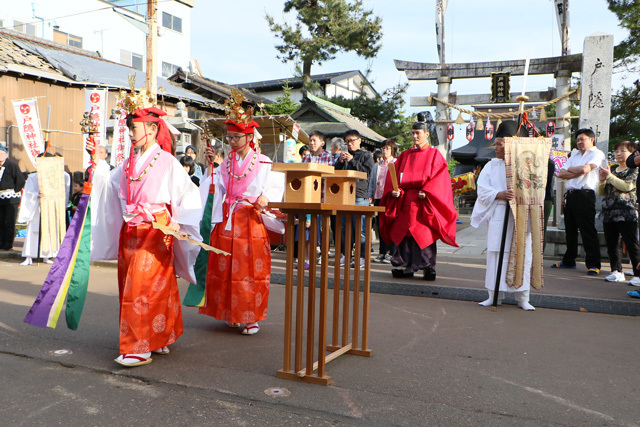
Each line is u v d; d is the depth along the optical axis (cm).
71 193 873
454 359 353
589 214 696
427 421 257
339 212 356
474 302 532
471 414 266
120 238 350
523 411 270
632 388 304
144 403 277
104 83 1753
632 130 1709
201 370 328
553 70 1446
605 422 258
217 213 411
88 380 311
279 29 2281
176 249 365
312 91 2302
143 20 2916
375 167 801
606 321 458
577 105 2053
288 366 316
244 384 304
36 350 366
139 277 330
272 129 1352
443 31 1591
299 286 311
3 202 892
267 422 255
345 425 252
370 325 441
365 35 2244
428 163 632
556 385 307
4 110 1602
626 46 1603
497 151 520
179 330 365
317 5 2309
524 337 407
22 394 288
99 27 2691
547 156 499
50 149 846
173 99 1919
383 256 822
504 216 501
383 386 303
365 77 2391
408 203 634
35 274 702
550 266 774
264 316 413
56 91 1711
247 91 2600
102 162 370
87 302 522
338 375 321
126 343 328
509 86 1490
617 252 654
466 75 1543
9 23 2333
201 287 454
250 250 402
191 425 252
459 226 1530
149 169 340
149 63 1354
